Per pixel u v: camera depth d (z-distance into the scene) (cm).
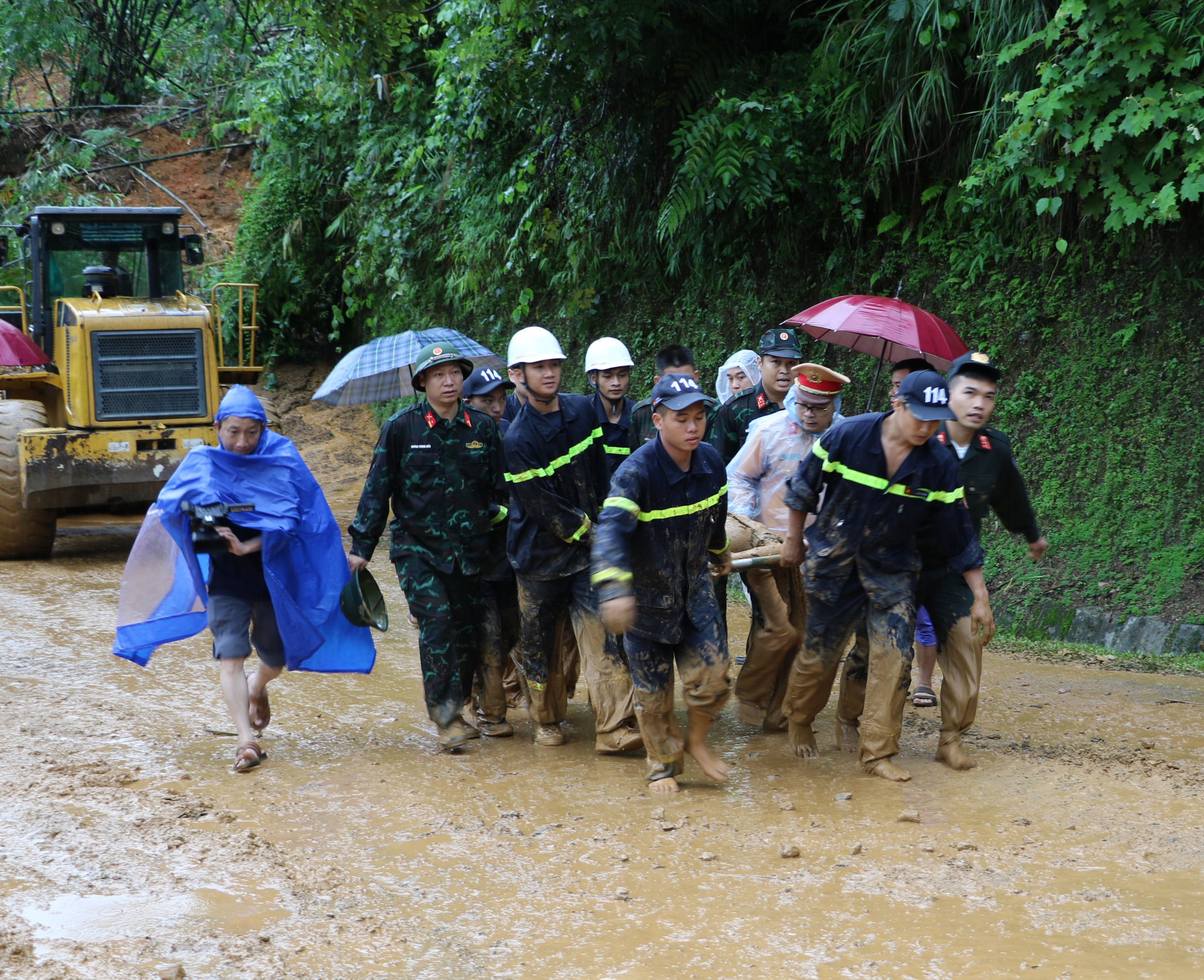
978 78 884
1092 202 793
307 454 1694
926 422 468
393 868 401
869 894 373
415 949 337
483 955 334
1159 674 701
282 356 1986
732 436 657
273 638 544
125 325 1091
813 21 1014
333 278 1969
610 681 538
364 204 1705
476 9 1173
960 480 496
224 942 340
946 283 941
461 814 456
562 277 1276
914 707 630
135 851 412
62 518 1402
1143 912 356
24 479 1048
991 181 823
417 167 1577
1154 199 747
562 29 1052
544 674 554
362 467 1656
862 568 500
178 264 1213
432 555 552
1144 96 725
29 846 415
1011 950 331
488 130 1369
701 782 499
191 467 524
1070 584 812
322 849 419
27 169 2189
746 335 1094
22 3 2205
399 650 773
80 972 317
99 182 2178
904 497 486
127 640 540
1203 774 498
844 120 939
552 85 1138
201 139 2298
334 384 771
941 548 507
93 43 2302
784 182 1002
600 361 596
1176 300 818
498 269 1402
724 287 1126
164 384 1109
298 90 1752
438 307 1648
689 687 481
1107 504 820
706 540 479
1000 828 434
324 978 319
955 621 514
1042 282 888
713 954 332
